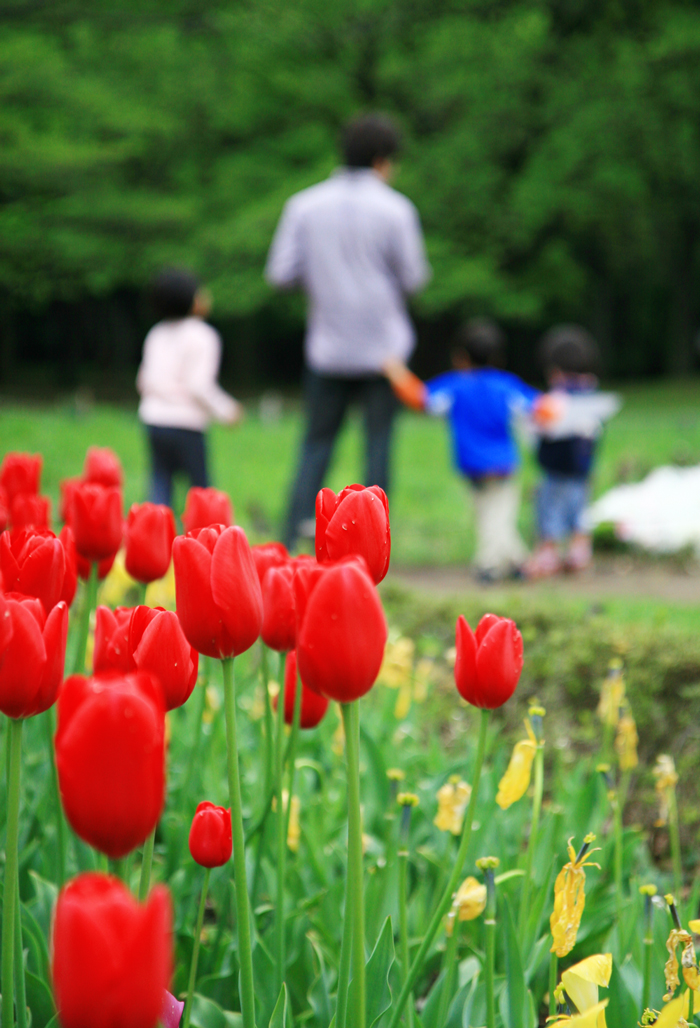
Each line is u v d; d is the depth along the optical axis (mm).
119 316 39500
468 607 4461
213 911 2508
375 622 1136
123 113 28672
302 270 7008
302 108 33031
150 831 957
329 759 3045
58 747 923
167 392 7262
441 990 1719
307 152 33375
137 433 16750
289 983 1975
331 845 2529
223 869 2203
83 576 2057
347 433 20234
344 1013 1457
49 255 28391
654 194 33844
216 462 15031
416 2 27172
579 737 3375
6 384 40938
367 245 6777
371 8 26859
